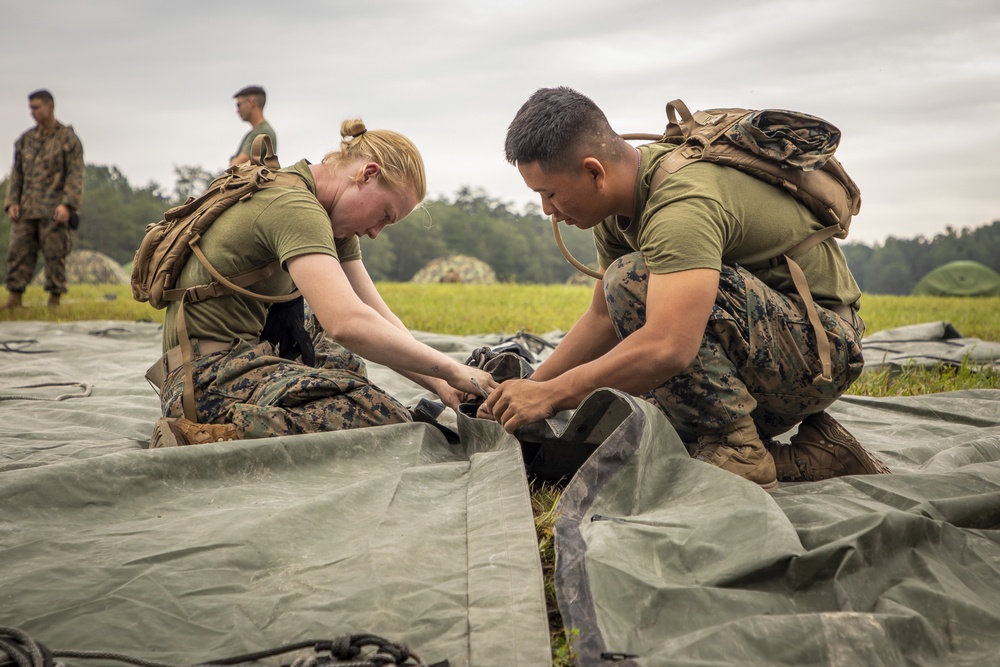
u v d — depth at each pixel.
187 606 1.78
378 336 2.70
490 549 1.95
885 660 1.57
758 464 2.52
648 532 1.96
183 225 2.87
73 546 2.02
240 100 9.45
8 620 1.70
